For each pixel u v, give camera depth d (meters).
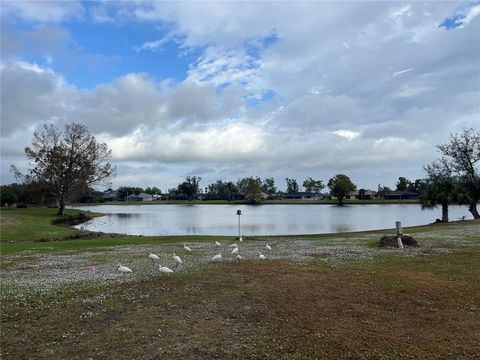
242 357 8.68
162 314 11.78
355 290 14.02
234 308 12.21
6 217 67.06
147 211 137.38
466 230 37.00
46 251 28.91
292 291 14.03
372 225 64.81
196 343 9.47
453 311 11.49
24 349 9.45
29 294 14.55
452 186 55.31
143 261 22.41
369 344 9.22
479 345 9.08
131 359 8.70
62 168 84.69
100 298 13.73
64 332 10.51
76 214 90.69
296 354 8.77
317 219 81.31
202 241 34.91
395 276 16.20
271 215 99.06
